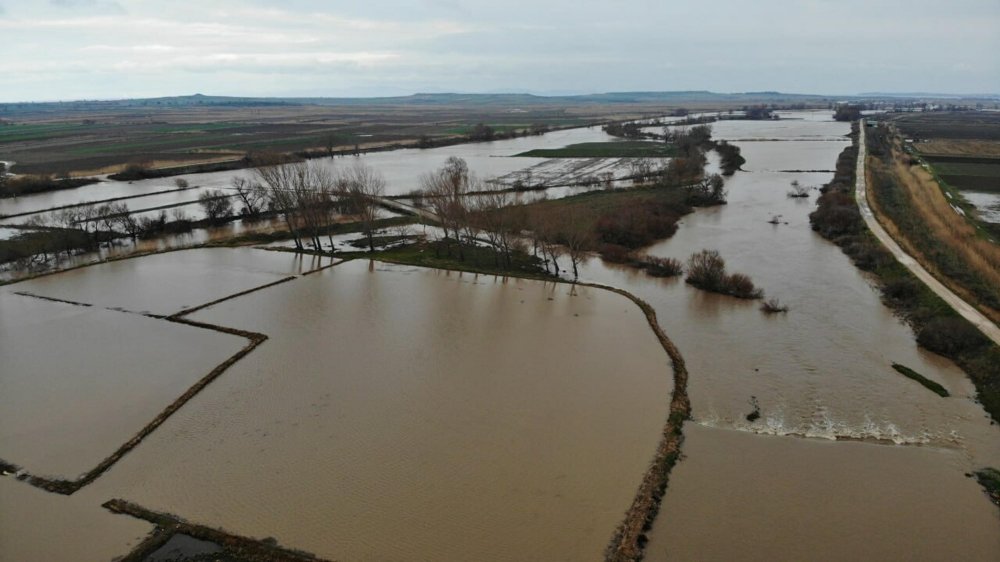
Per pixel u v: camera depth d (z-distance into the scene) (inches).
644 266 2714.1
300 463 1317.7
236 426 1462.8
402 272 2657.5
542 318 2113.7
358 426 1457.9
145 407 1555.1
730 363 1779.0
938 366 1760.6
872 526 1135.0
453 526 1128.8
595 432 1425.9
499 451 1354.6
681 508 1175.6
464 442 1389.0
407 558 1056.8
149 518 1156.5
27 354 1856.5
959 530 1127.6
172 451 1368.1
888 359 1802.4
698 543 1089.4
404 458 1331.2
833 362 1782.7
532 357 1814.7
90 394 1617.9
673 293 2389.3
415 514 1160.2
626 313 2153.1
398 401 1569.9
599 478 1261.1
